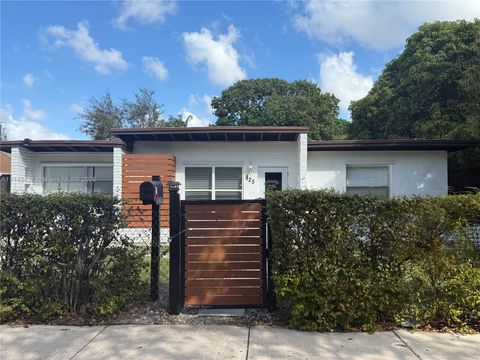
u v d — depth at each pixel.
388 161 13.02
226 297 5.00
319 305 4.48
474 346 4.07
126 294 4.94
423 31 18.97
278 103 36.09
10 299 4.74
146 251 5.18
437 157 13.02
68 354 3.87
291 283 4.51
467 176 15.27
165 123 32.22
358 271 4.52
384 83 21.95
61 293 4.88
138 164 12.33
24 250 4.71
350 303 4.48
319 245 4.55
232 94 39.44
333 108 40.38
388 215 4.55
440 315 4.69
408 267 4.60
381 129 22.25
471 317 4.63
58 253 4.78
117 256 4.94
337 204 4.55
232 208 5.08
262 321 4.81
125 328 4.57
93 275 4.90
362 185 13.16
